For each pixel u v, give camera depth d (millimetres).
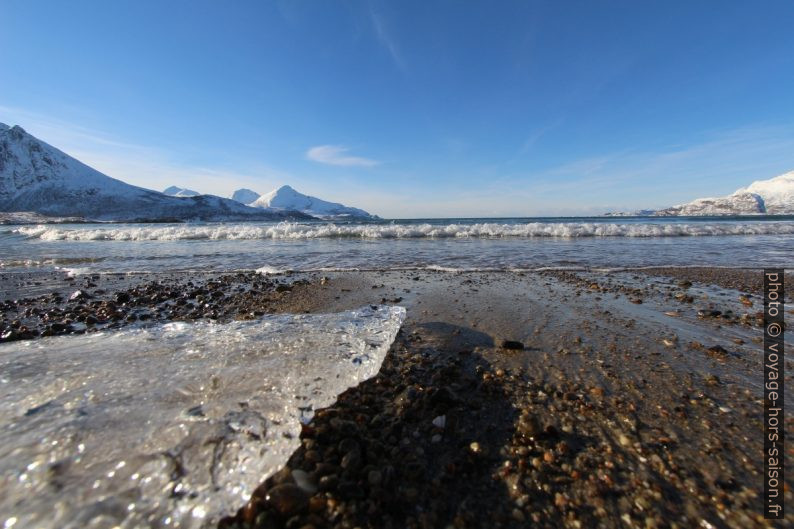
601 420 2291
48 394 2268
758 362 3156
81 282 7254
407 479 1792
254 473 1681
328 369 2729
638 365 3098
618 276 7379
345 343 3305
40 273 8320
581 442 2082
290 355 2969
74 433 1842
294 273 7949
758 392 2631
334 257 10398
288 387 2426
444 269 8273
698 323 4246
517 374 2943
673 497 1682
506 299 5348
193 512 1456
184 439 1834
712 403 2480
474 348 3486
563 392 2650
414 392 2572
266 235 17453
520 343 3514
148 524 1386
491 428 2219
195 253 11656
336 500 1620
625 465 1894
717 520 1557
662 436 2123
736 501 1644
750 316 4500
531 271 7996
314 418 2152
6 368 2674
